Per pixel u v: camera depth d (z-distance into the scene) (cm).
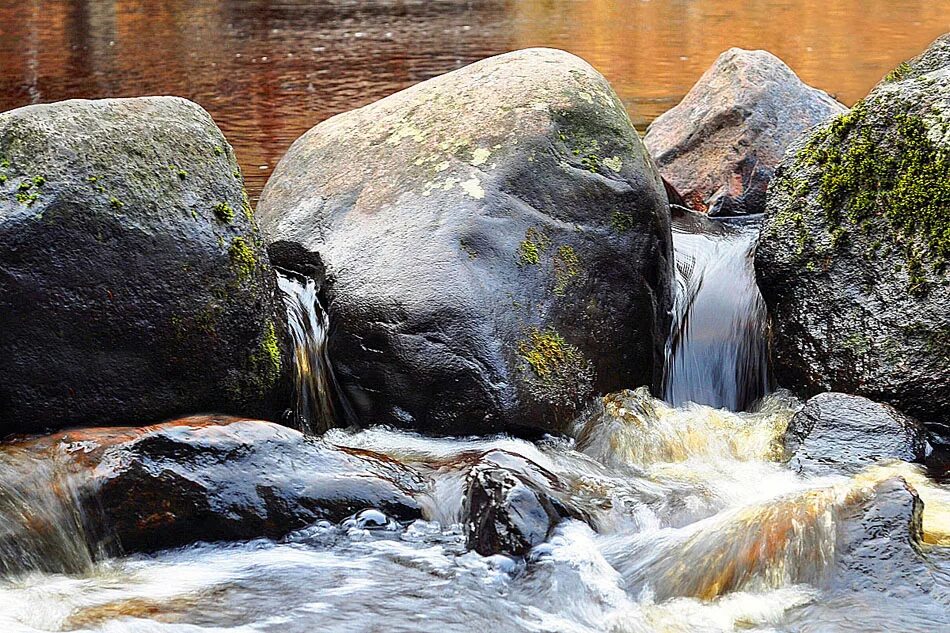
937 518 414
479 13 2402
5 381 425
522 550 394
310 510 413
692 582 379
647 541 402
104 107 464
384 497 422
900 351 506
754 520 392
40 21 2247
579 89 561
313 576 386
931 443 490
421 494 431
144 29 2105
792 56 1733
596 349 523
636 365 541
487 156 537
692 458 491
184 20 2270
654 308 556
